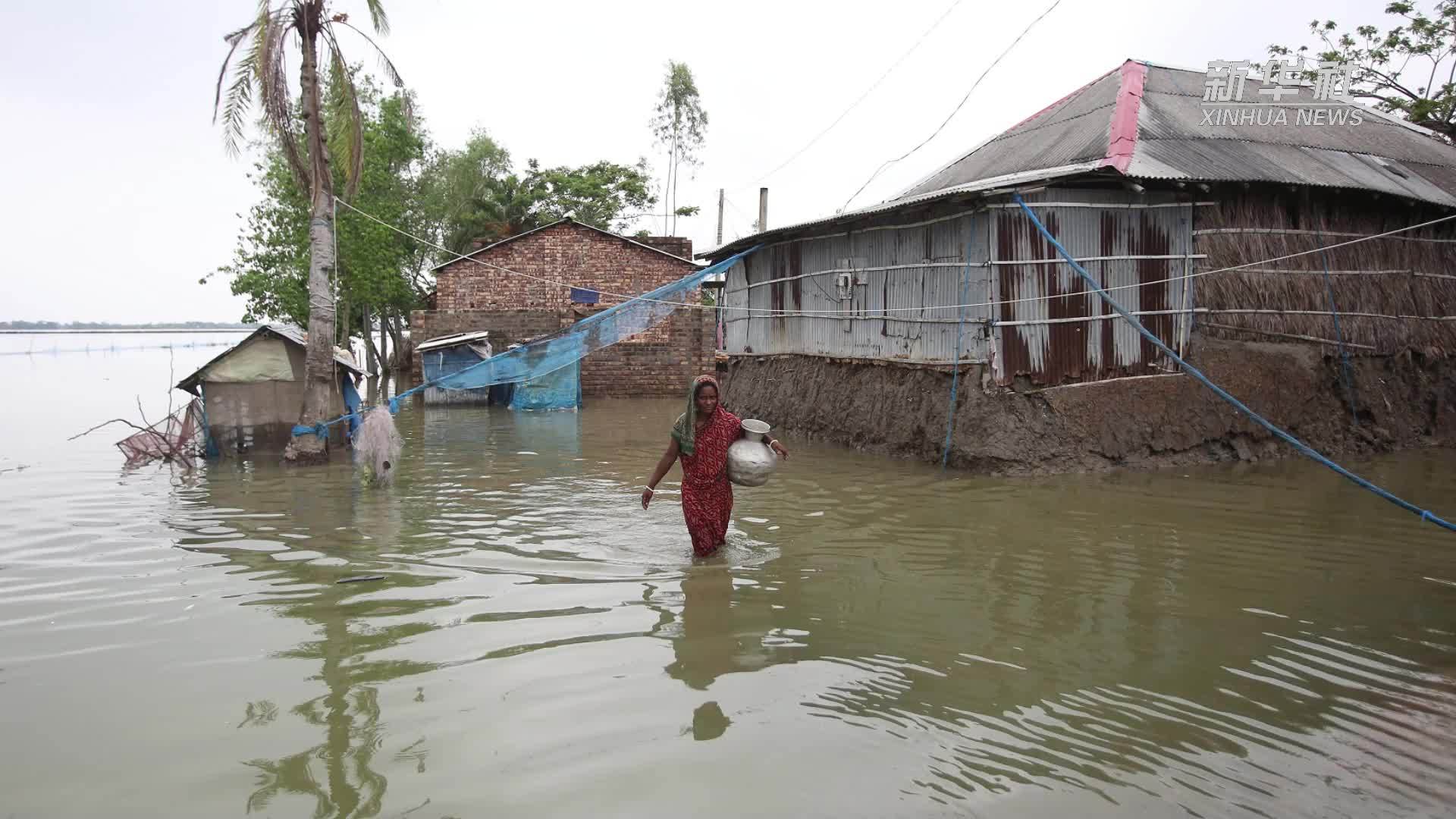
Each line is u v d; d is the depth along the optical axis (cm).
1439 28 1947
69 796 381
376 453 1094
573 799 377
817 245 1530
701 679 502
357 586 673
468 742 426
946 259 1193
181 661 527
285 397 1390
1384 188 1280
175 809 370
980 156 1622
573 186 4056
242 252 3008
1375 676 511
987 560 741
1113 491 1003
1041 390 1124
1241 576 696
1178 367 1197
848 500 968
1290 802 379
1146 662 530
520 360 1641
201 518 917
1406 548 775
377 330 5047
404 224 3312
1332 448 1240
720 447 752
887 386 1310
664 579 689
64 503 1002
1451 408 1370
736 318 1878
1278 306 1256
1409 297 1373
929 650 547
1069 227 1140
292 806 372
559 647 549
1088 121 1400
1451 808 375
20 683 497
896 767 406
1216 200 1212
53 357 5875
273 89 1237
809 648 549
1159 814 370
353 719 452
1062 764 411
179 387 1370
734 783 390
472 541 812
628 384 2681
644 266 2750
